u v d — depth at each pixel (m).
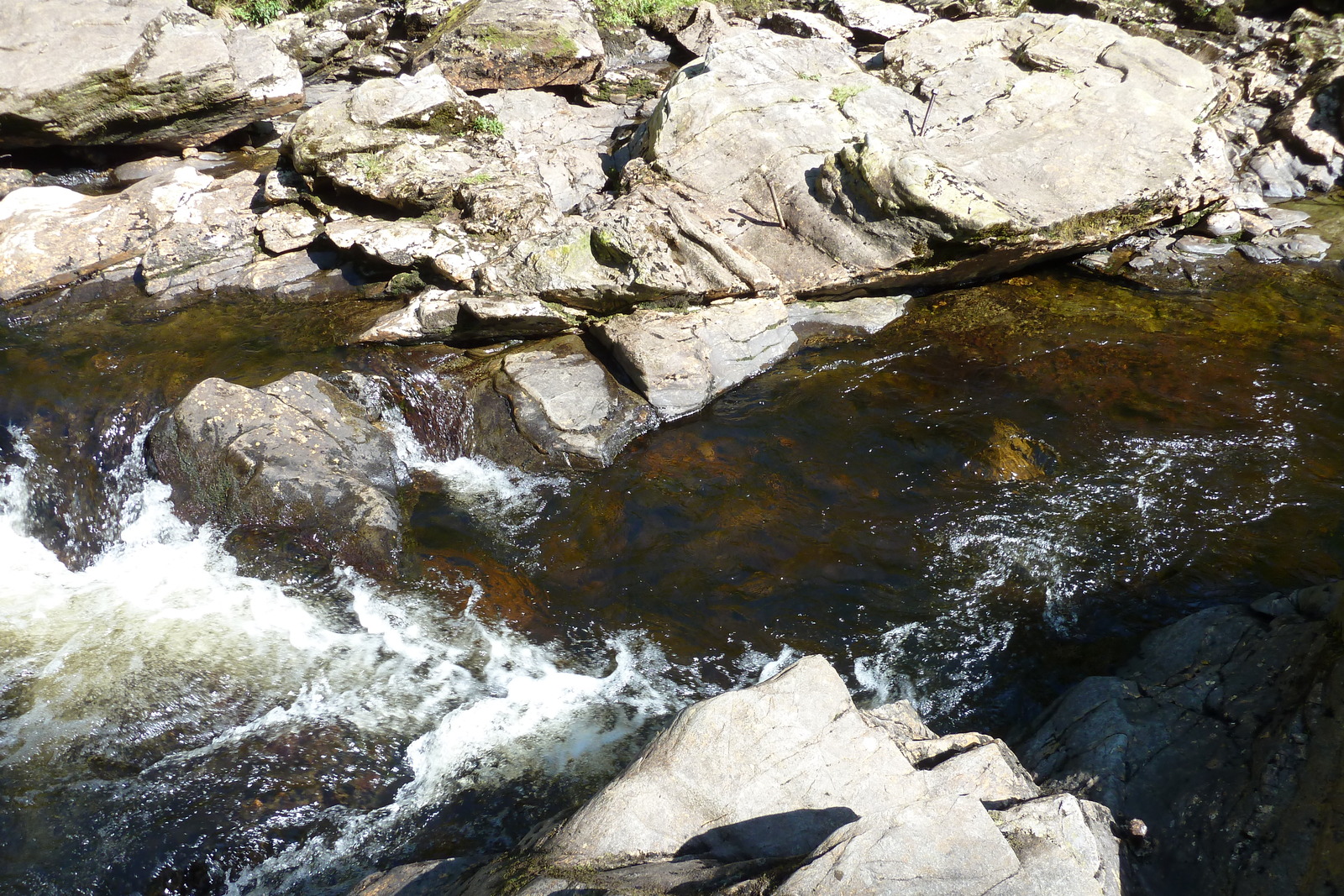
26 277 10.54
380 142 11.21
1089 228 11.03
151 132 12.68
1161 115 11.91
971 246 10.52
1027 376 9.87
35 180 12.27
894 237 10.55
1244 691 5.55
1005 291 11.38
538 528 8.29
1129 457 8.72
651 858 4.32
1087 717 5.89
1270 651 5.78
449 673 6.96
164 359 9.54
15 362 9.41
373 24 15.44
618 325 9.79
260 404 8.48
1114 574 7.53
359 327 10.20
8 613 7.36
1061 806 4.33
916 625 7.25
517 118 13.86
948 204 10.17
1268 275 11.52
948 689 6.73
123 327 10.10
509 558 7.98
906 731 5.46
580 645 7.21
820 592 7.57
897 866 3.69
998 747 5.17
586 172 12.69
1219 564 7.51
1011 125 11.83
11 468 8.44
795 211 10.95
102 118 12.14
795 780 4.54
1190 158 11.52
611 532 8.23
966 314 10.95
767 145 11.31
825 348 10.48
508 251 10.20
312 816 5.85
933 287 11.40
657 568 7.86
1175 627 6.57
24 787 5.96
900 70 13.04
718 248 10.15
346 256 11.25
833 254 10.72
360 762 6.24
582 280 9.88
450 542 8.12
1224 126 14.07
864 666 6.94
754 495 8.53
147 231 11.26
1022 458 8.74
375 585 7.66
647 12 16.86
